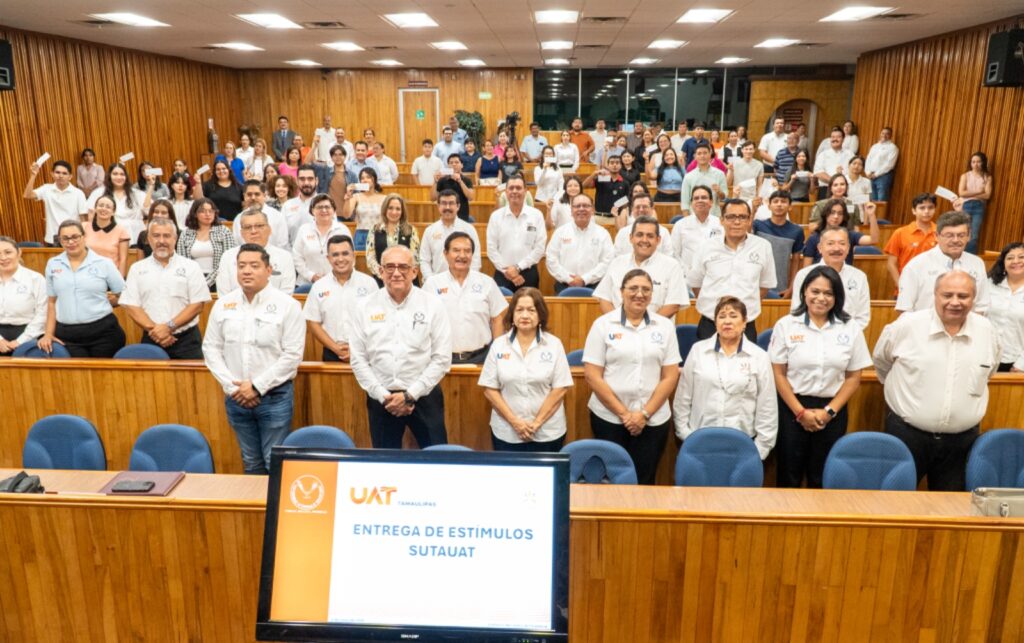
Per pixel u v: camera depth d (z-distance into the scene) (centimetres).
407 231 602
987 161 1008
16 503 272
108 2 846
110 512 274
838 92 1700
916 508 311
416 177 1330
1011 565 265
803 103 1736
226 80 1711
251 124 1791
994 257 782
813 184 1139
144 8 888
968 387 374
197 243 622
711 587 275
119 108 1298
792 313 411
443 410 430
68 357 517
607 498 314
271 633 181
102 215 664
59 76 1141
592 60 1590
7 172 1036
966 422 379
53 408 469
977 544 264
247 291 413
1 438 473
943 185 1134
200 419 468
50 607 281
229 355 417
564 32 1134
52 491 324
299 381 461
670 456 450
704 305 536
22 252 797
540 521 187
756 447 360
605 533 273
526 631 180
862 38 1196
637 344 398
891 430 398
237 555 276
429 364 411
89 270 534
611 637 282
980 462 366
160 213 621
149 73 1391
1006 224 975
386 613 182
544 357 394
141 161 1367
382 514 188
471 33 1142
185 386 463
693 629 279
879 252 811
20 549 276
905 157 1259
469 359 491
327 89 1777
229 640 284
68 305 530
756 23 1035
